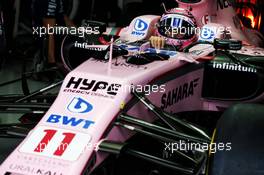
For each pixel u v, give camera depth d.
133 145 4.59
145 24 5.93
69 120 3.55
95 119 3.54
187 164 4.09
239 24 6.92
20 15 10.64
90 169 3.31
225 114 3.36
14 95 5.02
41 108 4.23
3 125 4.28
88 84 3.86
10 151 5.21
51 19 8.41
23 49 9.86
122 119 3.66
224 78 4.98
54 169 3.17
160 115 3.79
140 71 4.09
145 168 4.70
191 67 4.75
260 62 4.97
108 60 4.37
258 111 3.24
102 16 10.02
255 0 9.09
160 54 4.61
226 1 6.67
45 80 8.23
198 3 5.96
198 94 4.95
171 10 5.65
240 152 3.12
